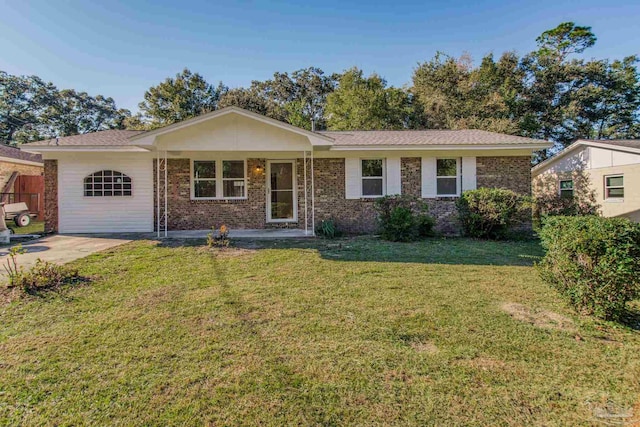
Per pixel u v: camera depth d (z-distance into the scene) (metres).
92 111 42.47
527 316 3.79
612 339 3.23
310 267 6.05
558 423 2.10
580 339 3.23
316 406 2.26
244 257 6.84
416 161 11.52
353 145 10.92
